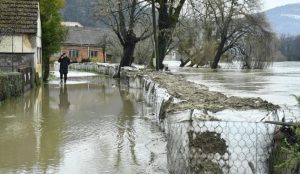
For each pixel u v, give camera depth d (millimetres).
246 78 32594
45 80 33938
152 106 17047
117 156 9828
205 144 7438
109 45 74312
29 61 26703
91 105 18562
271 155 7266
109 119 14711
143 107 17766
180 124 7719
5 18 27344
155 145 10789
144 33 39688
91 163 9281
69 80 35625
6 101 19406
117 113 16109
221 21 59312
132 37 39812
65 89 26391
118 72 40094
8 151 10336
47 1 32625
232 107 7711
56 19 33594
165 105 11992
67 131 12641
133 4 38688
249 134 7359
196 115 7523
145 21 39500
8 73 20578
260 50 61719
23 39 27266
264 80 29969
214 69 56469
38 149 10516
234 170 7336
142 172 8609
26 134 12219
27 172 8688
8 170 8820
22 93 22719
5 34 27031
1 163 9328
